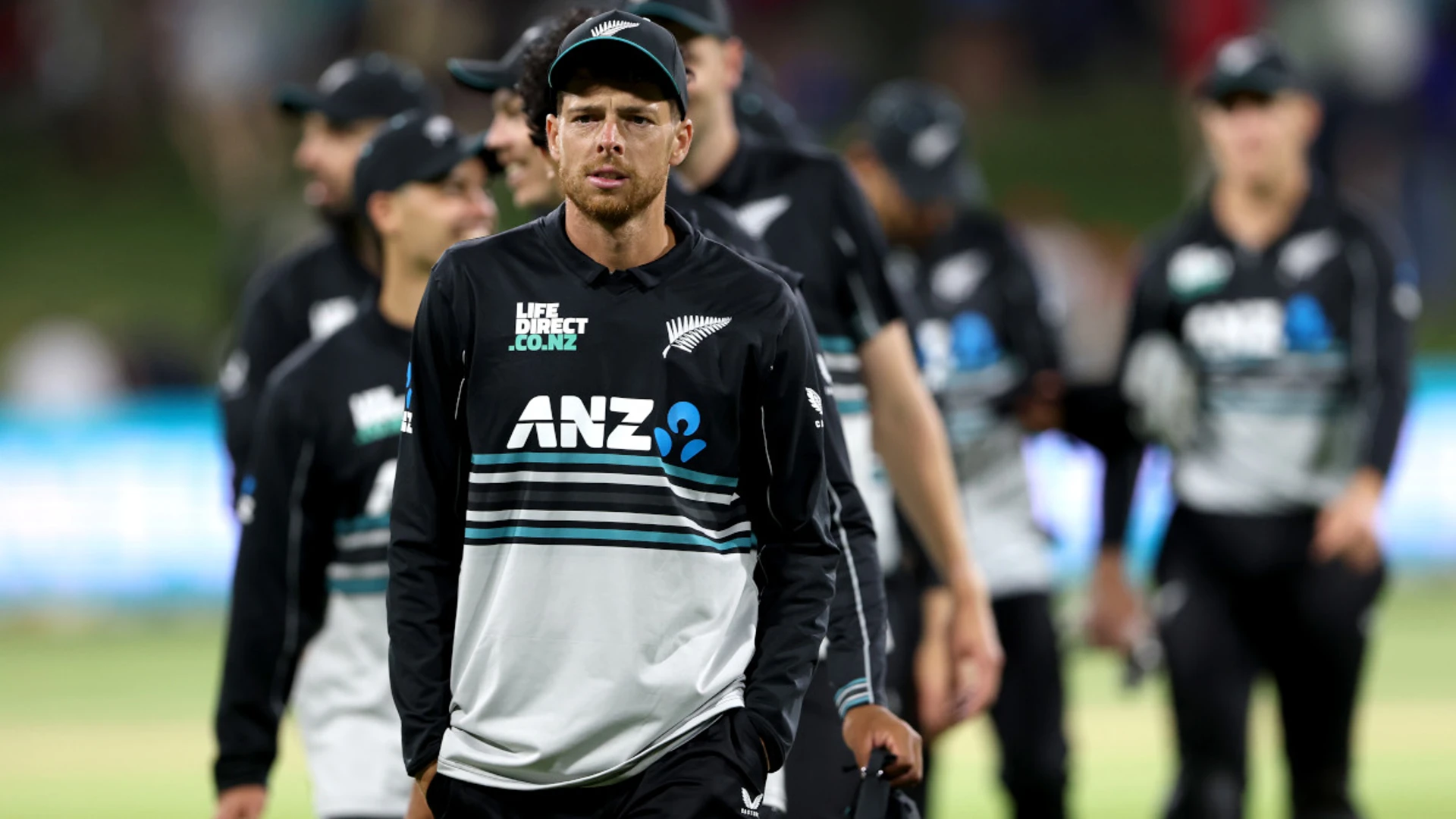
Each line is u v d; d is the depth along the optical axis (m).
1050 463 51.38
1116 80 84.75
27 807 30.95
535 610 13.27
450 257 13.51
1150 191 82.06
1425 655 45.25
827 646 14.60
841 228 17.77
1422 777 32.28
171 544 54.34
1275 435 26.20
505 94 17.02
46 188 82.44
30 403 60.53
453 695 13.59
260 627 17.73
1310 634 25.53
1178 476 26.56
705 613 13.38
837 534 14.26
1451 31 65.12
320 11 71.00
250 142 72.19
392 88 23.12
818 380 13.70
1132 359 27.25
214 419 54.59
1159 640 25.81
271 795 31.72
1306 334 26.27
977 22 81.88
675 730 13.35
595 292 13.30
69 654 48.69
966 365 27.62
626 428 13.20
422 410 13.45
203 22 73.25
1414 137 65.31
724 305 13.36
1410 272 26.30
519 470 13.27
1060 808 26.62
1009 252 28.28
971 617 18.22
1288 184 26.61
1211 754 25.05
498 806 13.51
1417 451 54.88
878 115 29.02
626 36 12.79
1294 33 57.84
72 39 81.69
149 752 35.62
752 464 13.58
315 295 22.44
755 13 79.81
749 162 17.88
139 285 77.12
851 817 14.17
